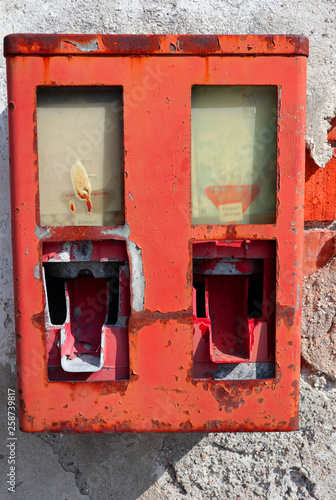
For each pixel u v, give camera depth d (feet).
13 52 3.18
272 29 4.30
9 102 3.24
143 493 4.42
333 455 4.43
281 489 4.43
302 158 3.32
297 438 4.44
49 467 4.42
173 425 3.40
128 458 4.42
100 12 4.27
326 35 4.30
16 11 4.29
